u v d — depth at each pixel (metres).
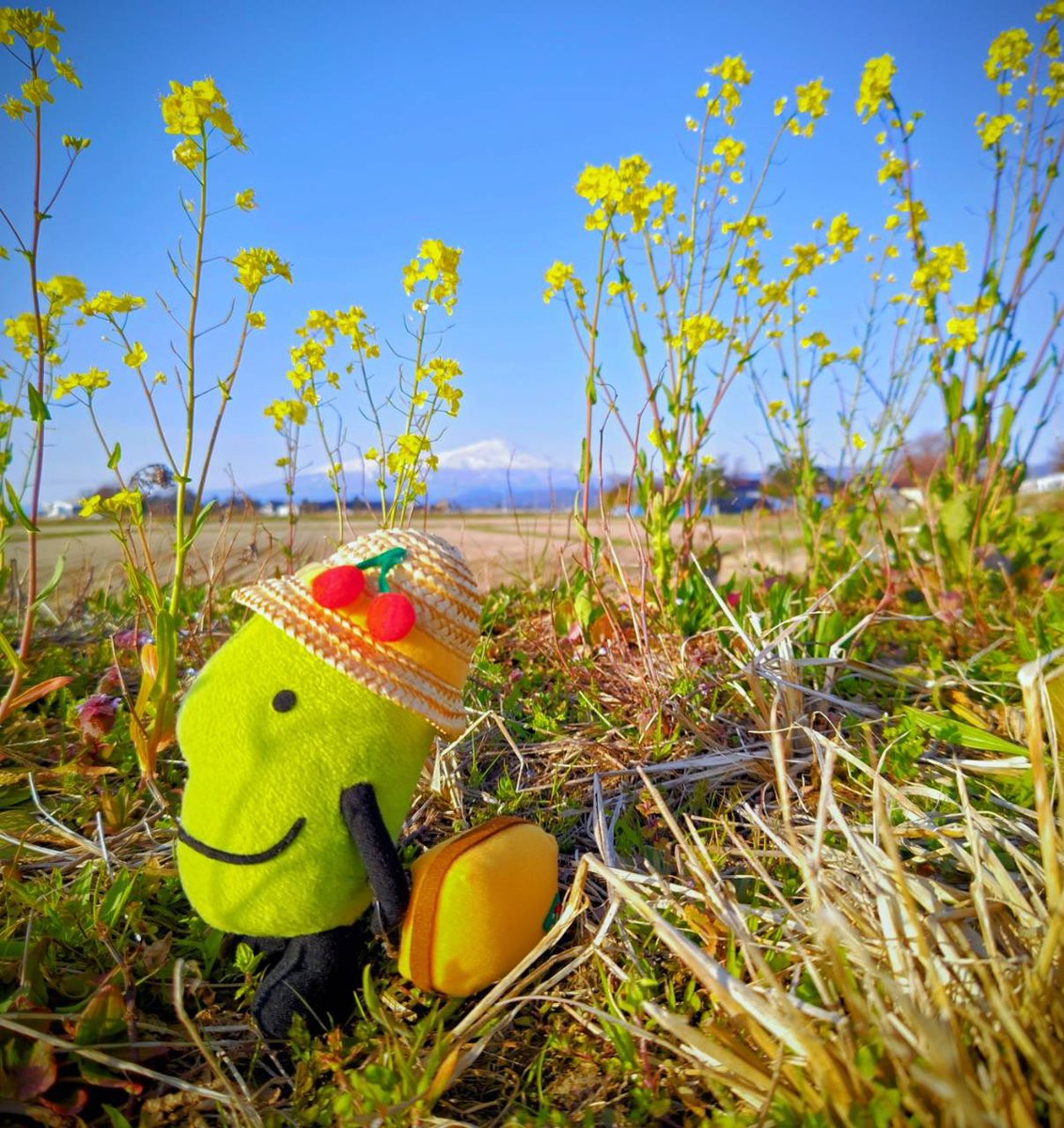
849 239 0.59
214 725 0.24
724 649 0.45
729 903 0.26
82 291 0.35
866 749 0.38
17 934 0.28
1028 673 0.22
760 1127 0.19
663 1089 0.23
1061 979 0.21
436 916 0.24
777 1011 0.21
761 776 0.37
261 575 0.54
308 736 0.23
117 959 0.26
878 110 0.63
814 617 0.50
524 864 0.25
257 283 0.36
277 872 0.23
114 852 0.33
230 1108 0.23
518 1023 0.26
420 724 0.25
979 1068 0.18
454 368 0.47
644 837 0.34
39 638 0.56
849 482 0.69
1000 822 0.31
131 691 0.47
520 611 0.64
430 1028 0.25
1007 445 0.62
